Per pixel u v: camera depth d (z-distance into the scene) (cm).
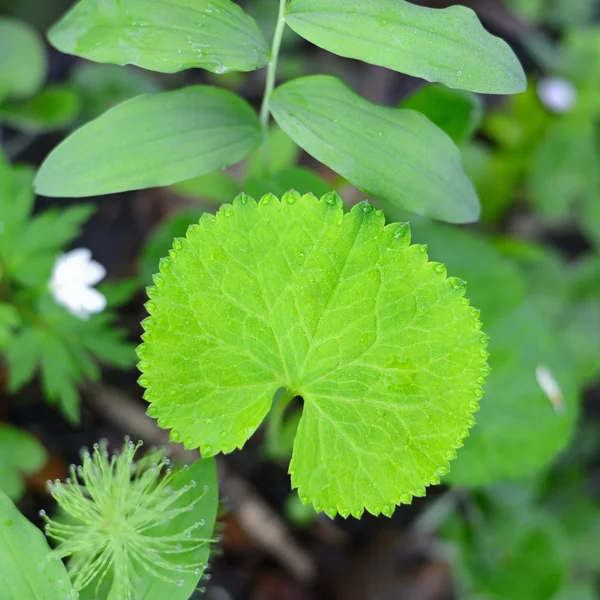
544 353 48
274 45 38
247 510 51
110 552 36
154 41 37
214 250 35
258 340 36
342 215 36
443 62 36
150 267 45
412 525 54
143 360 35
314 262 36
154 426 51
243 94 63
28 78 54
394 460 36
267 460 52
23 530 35
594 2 68
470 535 53
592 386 63
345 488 36
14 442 47
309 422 36
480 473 46
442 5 65
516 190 64
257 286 36
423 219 48
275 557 52
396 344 36
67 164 37
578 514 59
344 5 37
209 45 37
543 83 61
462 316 36
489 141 65
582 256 68
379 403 36
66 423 51
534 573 51
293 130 38
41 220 46
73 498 36
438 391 36
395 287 36
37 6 57
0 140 56
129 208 58
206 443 35
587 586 58
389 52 36
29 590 35
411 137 38
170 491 36
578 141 62
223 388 36
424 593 54
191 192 48
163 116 38
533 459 47
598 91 63
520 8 67
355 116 38
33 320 46
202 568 36
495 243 51
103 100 57
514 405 47
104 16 37
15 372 45
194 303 35
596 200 64
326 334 36
